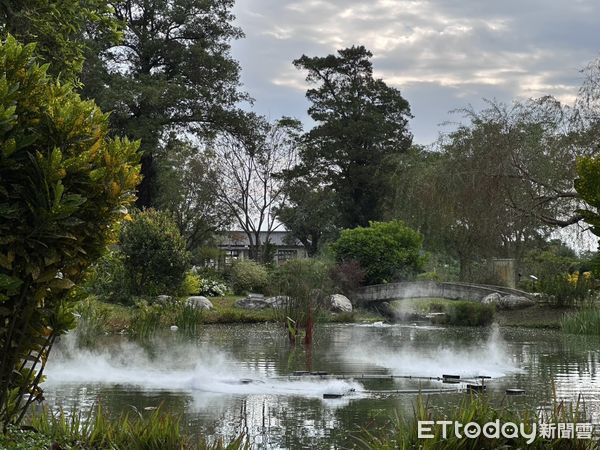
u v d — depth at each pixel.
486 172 21.58
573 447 5.16
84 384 10.10
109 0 10.57
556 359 14.50
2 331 4.35
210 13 38.72
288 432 7.12
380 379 11.13
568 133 20.78
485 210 21.75
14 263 4.34
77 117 4.53
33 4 9.08
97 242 4.66
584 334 21.38
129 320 19.92
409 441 5.14
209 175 44.84
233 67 38.09
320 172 51.06
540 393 9.81
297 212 50.69
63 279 4.46
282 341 17.84
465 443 4.94
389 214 45.56
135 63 37.84
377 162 49.22
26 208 4.32
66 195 4.32
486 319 24.52
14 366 4.74
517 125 21.94
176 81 36.47
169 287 25.41
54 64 9.38
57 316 4.84
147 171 37.44
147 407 8.35
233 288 32.72
